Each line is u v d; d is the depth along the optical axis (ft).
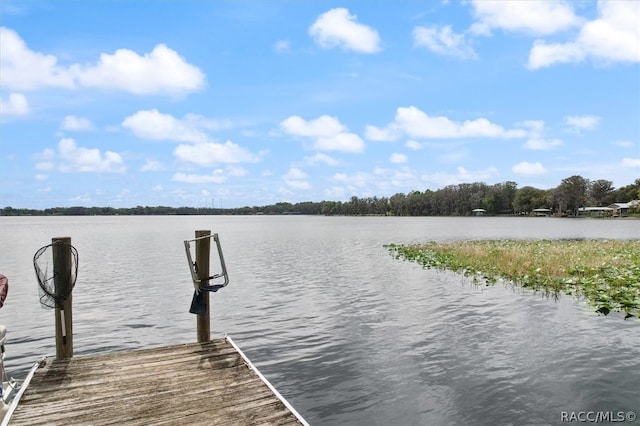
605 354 30.68
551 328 37.55
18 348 35.50
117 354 25.23
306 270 81.05
